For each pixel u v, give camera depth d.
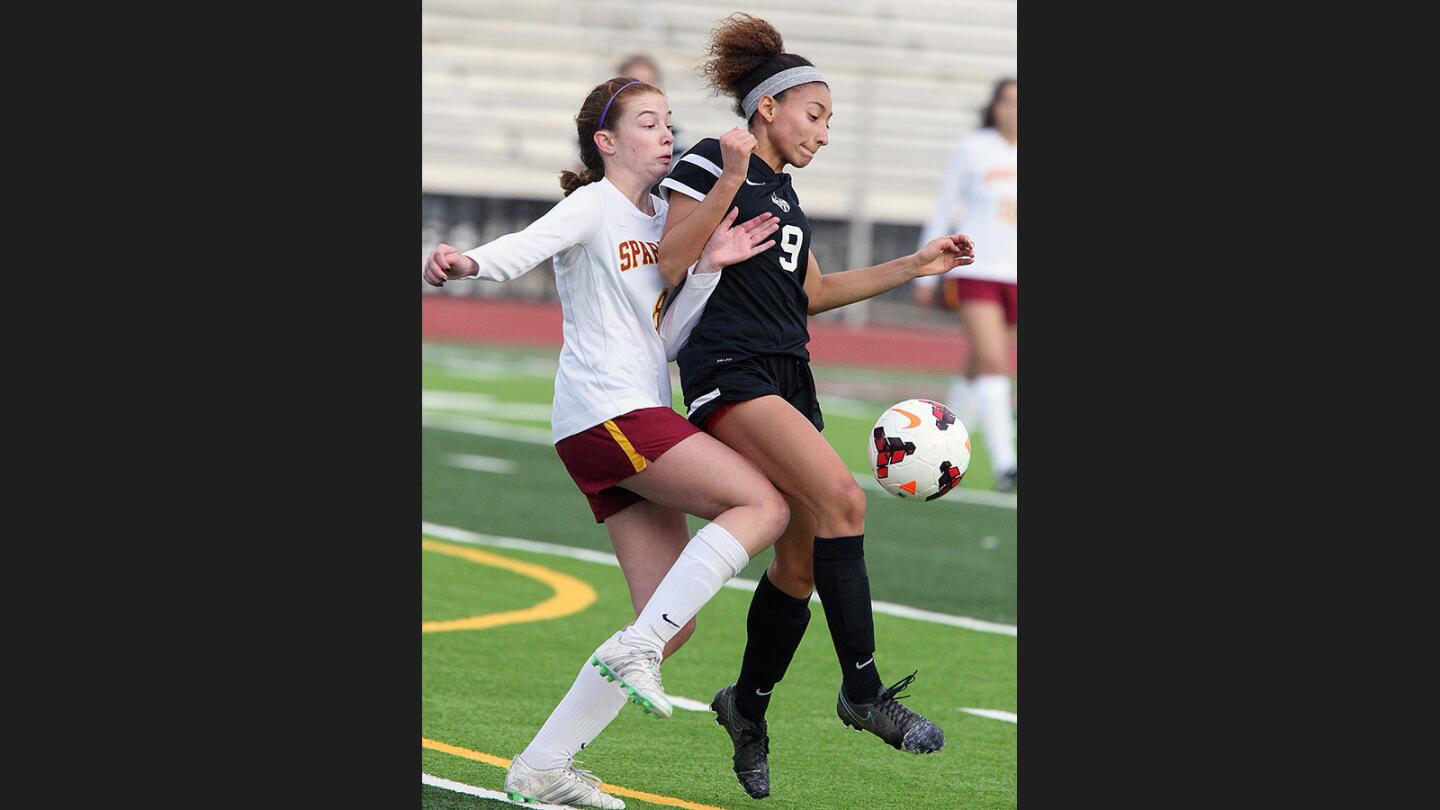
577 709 19.08
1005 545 37.31
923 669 27.00
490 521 36.88
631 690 18.25
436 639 26.88
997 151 45.94
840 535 18.95
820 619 30.09
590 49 82.50
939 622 30.11
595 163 19.73
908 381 65.44
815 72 19.80
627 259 19.06
